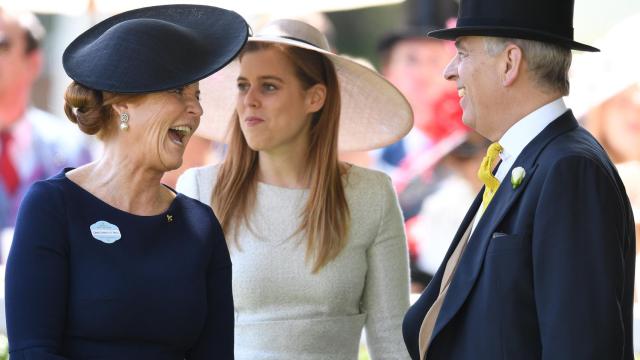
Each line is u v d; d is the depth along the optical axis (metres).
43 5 26.12
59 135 28.91
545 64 11.35
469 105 11.87
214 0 25.73
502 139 11.70
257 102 14.09
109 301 10.54
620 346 10.11
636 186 26.20
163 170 11.11
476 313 11.00
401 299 14.53
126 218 10.91
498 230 11.02
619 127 26.50
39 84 29.19
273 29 14.54
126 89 10.49
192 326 11.09
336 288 14.03
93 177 11.12
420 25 28.30
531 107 11.46
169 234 11.20
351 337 14.27
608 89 26.66
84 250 10.62
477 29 11.48
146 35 10.71
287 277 14.04
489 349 10.75
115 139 11.02
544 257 10.38
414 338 12.20
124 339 10.70
